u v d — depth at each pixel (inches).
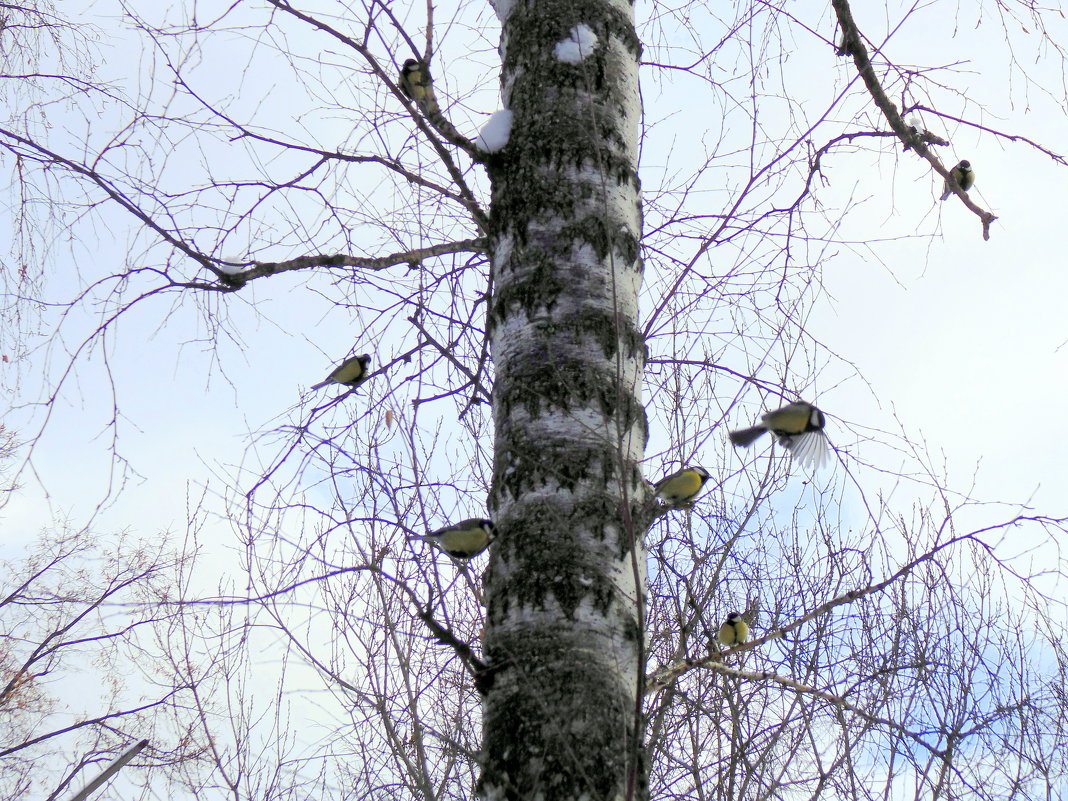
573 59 166.4
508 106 169.0
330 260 177.6
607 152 162.4
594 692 130.9
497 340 156.3
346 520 159.2
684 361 189.2
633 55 174.2
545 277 153.5
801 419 185.0
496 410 153.1
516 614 136.4
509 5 177.6
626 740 131.1
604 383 147.9
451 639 136.7
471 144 162.7
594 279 153.9
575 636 133.4
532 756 127.7
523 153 161.9
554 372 147.9
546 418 145.9
